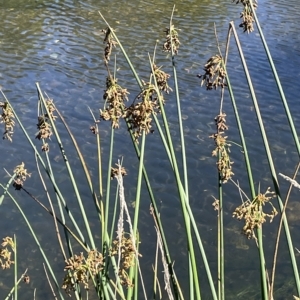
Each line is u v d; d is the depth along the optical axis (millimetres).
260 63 13383
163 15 18453
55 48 14742
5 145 8961
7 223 6957
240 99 11195
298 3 19891
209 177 8156
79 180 7973
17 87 11828
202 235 6914
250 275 6230
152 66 2395
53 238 6691
